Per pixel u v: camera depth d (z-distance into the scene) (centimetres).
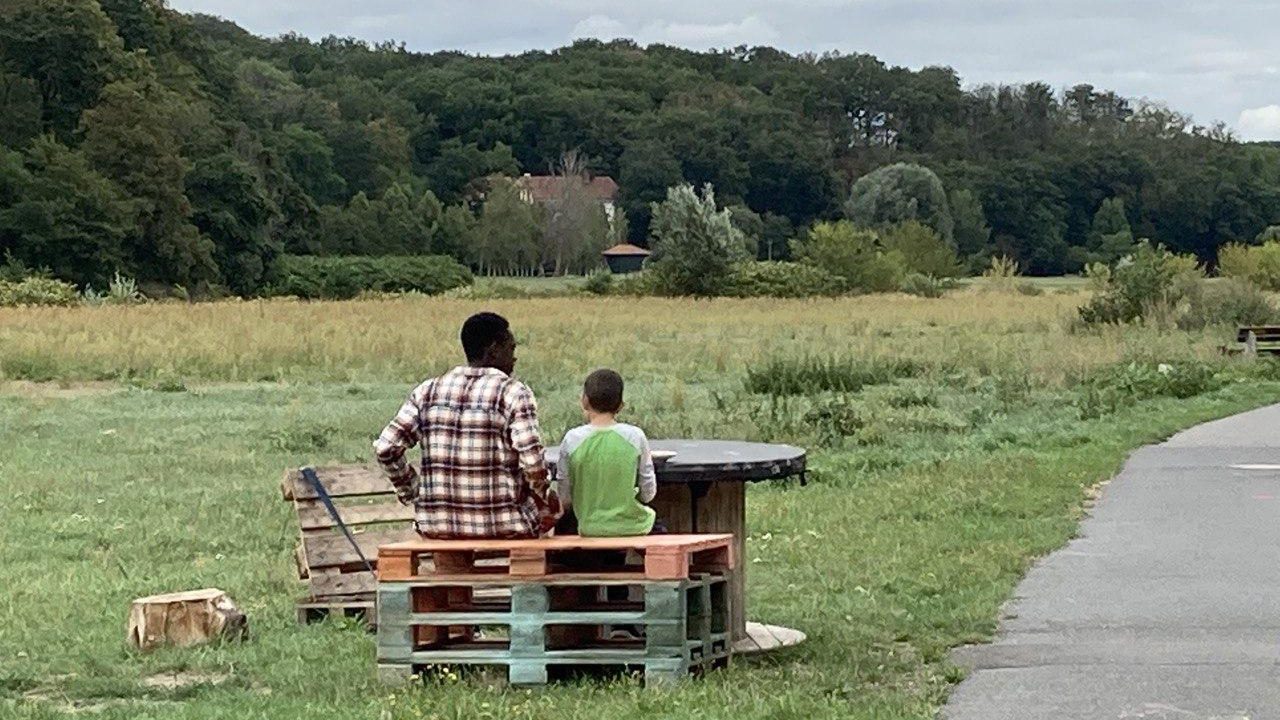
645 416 2309
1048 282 11694
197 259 9644
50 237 9000
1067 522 1365
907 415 2325
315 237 11500
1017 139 16850
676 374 3173
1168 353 3300
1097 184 15475
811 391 2773
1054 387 2869
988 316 5475
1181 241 15288
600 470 830
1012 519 1387
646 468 836
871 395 2728
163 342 3597
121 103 9612
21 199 9088
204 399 2705
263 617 1018
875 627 949
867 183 14338
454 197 15575
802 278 7862
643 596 901
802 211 15225
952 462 1806
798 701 745
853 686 791
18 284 6912
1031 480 1631
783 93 17400
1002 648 886
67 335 3694
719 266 7819
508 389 823
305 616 1005
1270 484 1636
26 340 3447
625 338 4247
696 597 832
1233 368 3189
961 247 14512
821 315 5678
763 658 871
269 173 11288
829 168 15288
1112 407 2462
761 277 7831
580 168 15212
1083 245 15325
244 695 802
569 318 5322
